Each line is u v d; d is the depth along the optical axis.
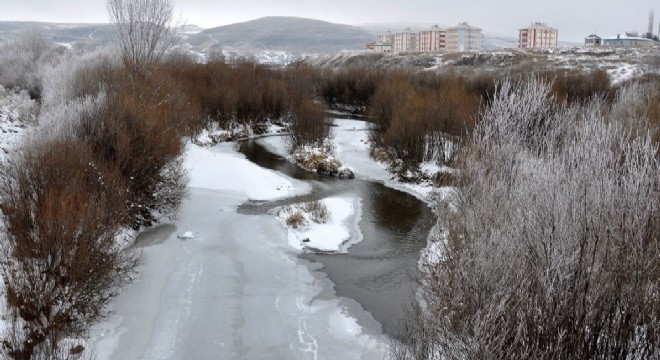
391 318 12.51
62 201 10.85
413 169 26.75
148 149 17.56
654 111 19.05
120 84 24.69
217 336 11.41
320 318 12.47
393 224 19.92
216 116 37.41
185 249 16.27
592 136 13.50
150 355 10.51
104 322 11.39
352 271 15.36
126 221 16.05
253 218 19.81
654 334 7.18
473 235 11.39
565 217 9.52
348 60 92.38
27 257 10.31
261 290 13.79
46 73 34.41
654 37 106.75
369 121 42.47
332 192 24.39
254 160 30.64
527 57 70.19
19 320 9.64
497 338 7.58
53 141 14.06
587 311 7.68
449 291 10.77
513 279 8.68
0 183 12.81
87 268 10.86
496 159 15.96
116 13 27.31
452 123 26.75
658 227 9.48
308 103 33.81
